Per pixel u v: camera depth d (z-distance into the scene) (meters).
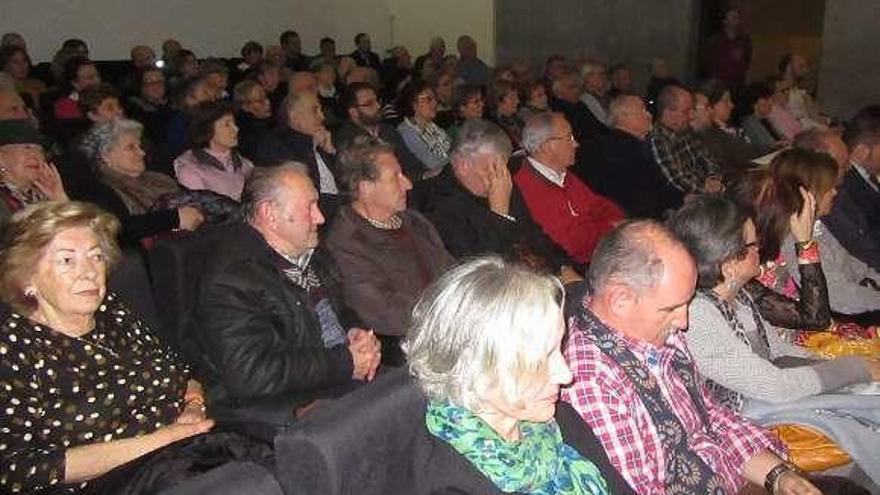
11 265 1.64
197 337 2.11
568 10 9.62
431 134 5.29
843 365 2.03
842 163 3.30
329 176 4.36
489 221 2.95
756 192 2.35
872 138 3.55
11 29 7.51
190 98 4.96
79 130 4.68
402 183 2.56
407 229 2.68
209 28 8.98
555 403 1.33
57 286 1.65
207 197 3.21
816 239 2.76
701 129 5.22
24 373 1.63
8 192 2.86
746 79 8.83
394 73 9.07
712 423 1.81
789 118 6.57
